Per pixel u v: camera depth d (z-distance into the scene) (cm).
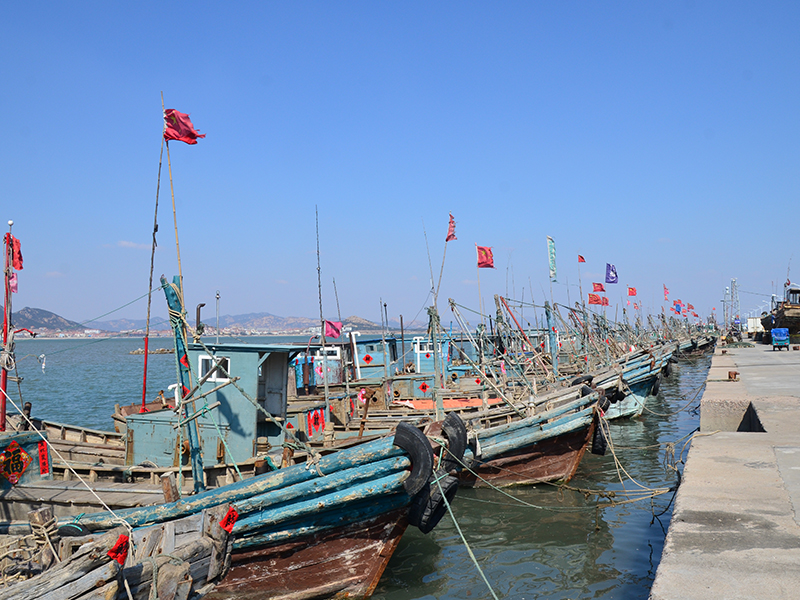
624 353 4403
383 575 1163
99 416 3959
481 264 2364
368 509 1020
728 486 761
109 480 1327
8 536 912
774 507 667
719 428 1605
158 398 2080
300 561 1033
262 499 977
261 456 1284
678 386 4650
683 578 486
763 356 4147
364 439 1467
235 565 1010
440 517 1072
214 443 1442
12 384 6278
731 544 559
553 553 1245
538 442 1720
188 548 878
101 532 989
